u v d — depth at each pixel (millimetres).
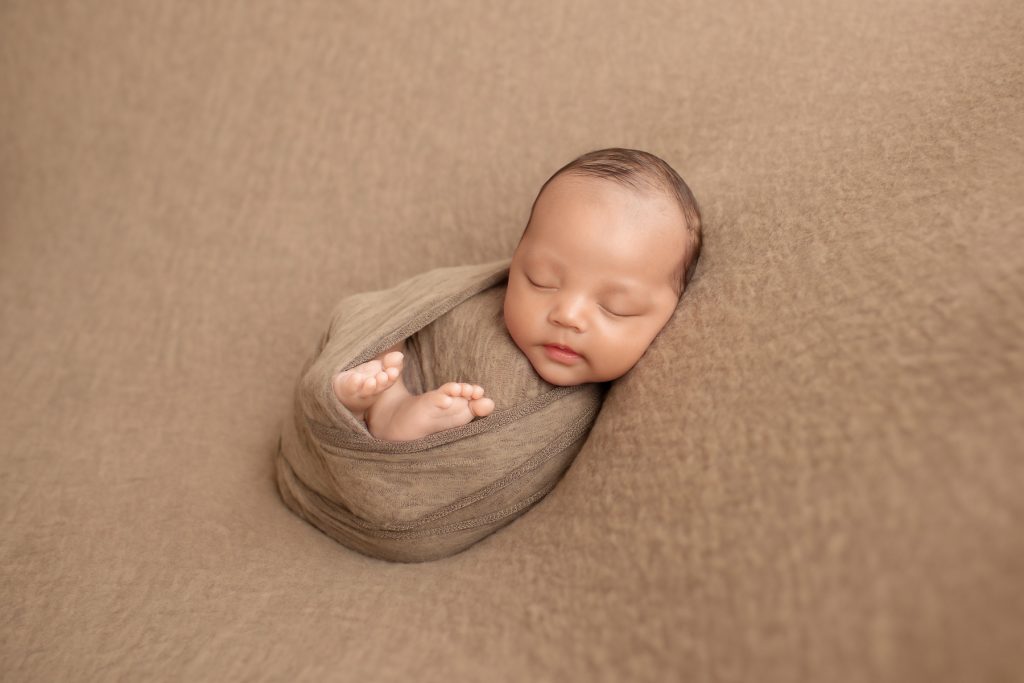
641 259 835
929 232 715
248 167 1489
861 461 575
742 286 828
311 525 1033
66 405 1266
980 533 496
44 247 1526
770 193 954
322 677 726
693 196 954
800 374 674
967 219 703
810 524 572
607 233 828
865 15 1166
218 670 763
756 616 566
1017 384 542
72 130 1590
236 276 1428
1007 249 641
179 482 1102
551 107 1350
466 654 722
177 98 1551
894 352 625
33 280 1486
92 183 1557
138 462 1146
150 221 1504
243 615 836
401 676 713
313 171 1456
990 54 931
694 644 595
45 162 1591
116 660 799
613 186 849
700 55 1277
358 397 872
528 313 862
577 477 850
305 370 1061
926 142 856
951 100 898
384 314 990
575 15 1369
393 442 862
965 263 653
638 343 865
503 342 917
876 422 588
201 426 1230
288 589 875
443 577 875
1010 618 464
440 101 1413
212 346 1364
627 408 839
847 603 524
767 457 638
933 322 624
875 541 533
